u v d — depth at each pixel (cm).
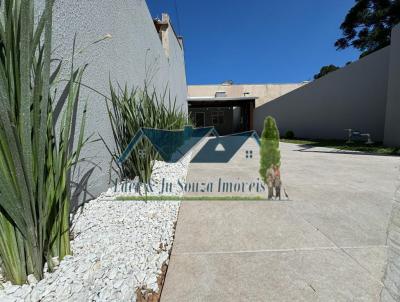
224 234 212
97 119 267
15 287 128
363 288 144
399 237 207
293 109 1538
